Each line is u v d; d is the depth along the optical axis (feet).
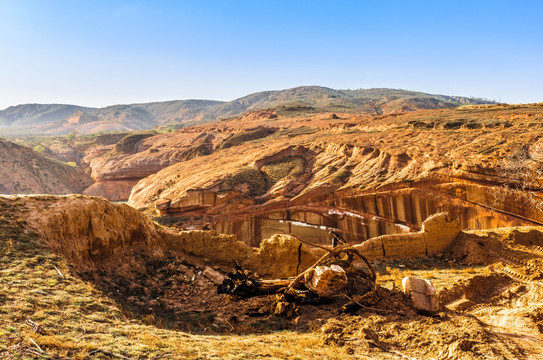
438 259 85.05
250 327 40.68
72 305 31.35
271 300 47.19
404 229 221.05
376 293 44.27
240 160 350.02
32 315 27.91
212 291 50.83
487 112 340.39
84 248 47.73
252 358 28.25
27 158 569.64
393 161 257.34
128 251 55.16
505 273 66.23
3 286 31.68
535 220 178.91
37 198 47.65
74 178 606.14
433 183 217.77
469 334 34.53
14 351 22.63
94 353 24.20
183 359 25.64
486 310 48.32
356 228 235.81
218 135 587.27
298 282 46.01
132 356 24.81
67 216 46.60
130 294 46.50
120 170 545.44
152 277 52.24
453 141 256.52
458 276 68.08
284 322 42.16
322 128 463.01
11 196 46.57
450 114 363.35
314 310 43.62
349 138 330.34
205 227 247.91
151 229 61.77
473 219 199.31
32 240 40.40
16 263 36.37
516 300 51.98
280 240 59.06
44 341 24.18
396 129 337.93
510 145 211.41
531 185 180.45
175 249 61.57
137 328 30.25
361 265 79.66
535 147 200.54
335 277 43.39
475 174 202.28
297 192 267.18
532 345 35.65
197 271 56.54
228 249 60.70
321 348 33.19
